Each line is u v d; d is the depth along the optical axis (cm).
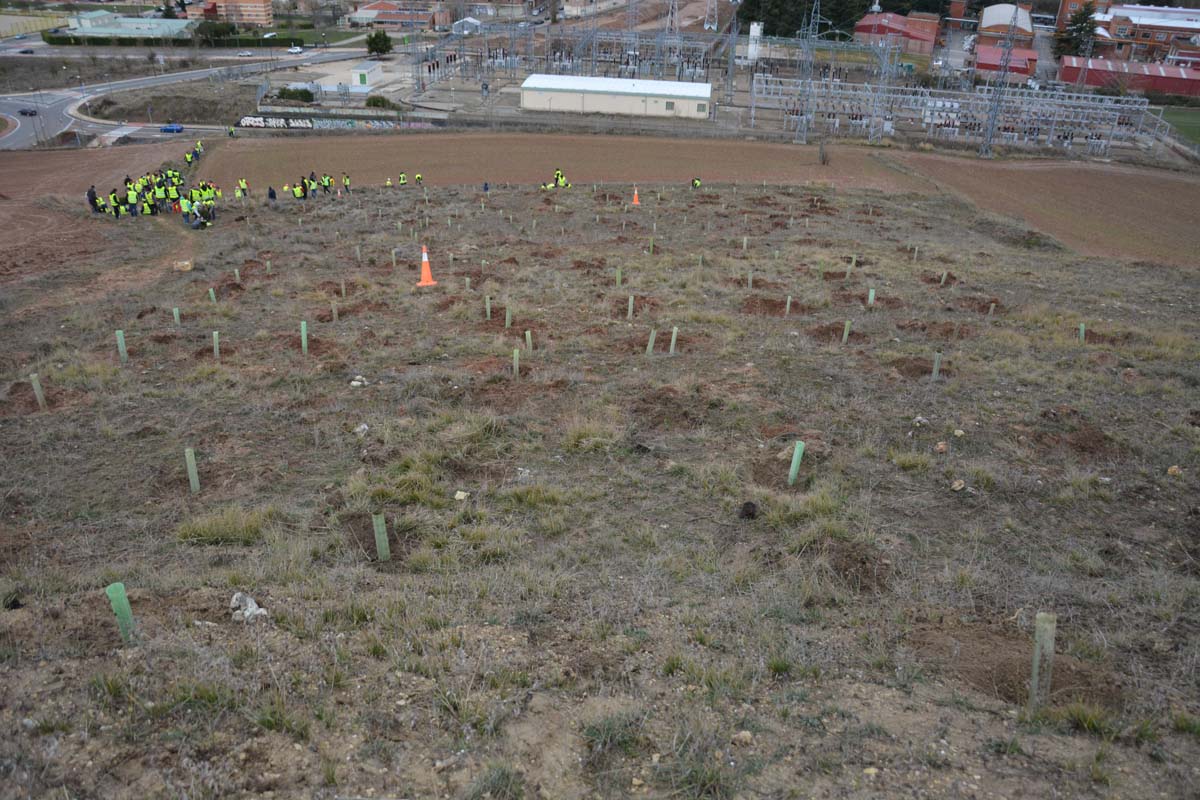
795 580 885
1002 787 544
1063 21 10994
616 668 693
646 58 9575
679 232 3309
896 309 2105
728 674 680
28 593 829
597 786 546
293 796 527
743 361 1666
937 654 730
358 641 732
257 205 4069
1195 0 13225
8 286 2375
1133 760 573
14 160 5516
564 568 935
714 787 545
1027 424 1350
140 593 804
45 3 15088
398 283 2353
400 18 13300
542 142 6116
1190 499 1102
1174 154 6494
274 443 1298
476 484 1173
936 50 10219
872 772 558
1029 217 4453
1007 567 921
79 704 602
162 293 2302
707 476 1167
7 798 505
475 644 726
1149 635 760
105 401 1452
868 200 4419
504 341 1791
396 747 577
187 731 579
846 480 1152
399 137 6297
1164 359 1716
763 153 5928
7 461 1216
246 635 727
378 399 1478
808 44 6956
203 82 8950
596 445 1274
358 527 1042
